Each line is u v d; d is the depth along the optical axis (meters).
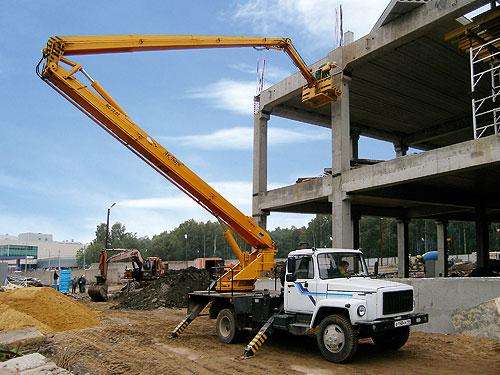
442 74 21.75
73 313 16.42
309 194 22.52
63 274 37.81
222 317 12.85
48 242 172.00
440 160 16.58
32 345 12.37
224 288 13.87
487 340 11.84
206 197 14.10
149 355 10.98
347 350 9.68
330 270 11.07
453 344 11.63
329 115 27.61
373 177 19.09
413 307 10.51
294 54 20.23
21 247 144.25
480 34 16.83
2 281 35.81
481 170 19.86
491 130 26.31
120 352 11.36
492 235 79.88
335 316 10.00
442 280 13.62
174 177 13.88
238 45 17.89
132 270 33.78
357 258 11.74
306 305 10.93
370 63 20.78
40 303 15.95
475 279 12.92
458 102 25.14
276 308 11.85
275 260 14.69
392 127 29.47
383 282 10.65
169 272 28.30
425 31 17.42
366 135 29.64
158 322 17.34
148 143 13.40
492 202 27.53
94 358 10.80
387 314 9.88
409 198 23.23
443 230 33.88
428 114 27.06
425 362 9.86
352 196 20.78
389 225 88.50
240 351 11.48
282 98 24.12
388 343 11.08
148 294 25.70
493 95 16.66
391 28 18.33
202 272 26.61
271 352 11.22
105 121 13.03
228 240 14.66
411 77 22.12
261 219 25.64
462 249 85.38
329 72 20.94
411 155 17.62
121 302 26.30
